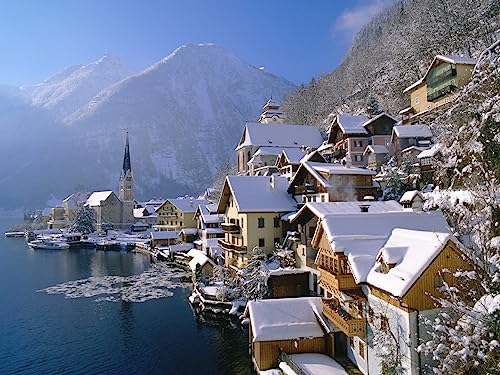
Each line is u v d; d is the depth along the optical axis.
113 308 45.97
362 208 33.19
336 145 69.44
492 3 78.31
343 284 23.39
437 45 86.31
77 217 127.06
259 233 45.56
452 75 54.91
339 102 125.00
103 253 94.31
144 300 48.75
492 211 18.58
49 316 43.62
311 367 23.81
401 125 56.75
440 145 34.62
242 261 46.16
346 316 23.56
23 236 144.25
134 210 156.00
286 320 26.95
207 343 34.28
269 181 51.22
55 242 107.88
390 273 19.42
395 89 93.50
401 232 21.92
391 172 46.47
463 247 18.05
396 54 112.12
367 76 125.00
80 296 51.78
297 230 42.62
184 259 73.25
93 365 31.05
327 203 34.09
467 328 14.82
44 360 32.22
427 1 115.44
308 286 37.50
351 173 43.81
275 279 37.22
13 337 37.47
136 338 36.28
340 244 23.83
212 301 41.53
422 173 41.84
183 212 99.06
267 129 94.88
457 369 14.65
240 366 29.52
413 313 17.77
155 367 30.23
